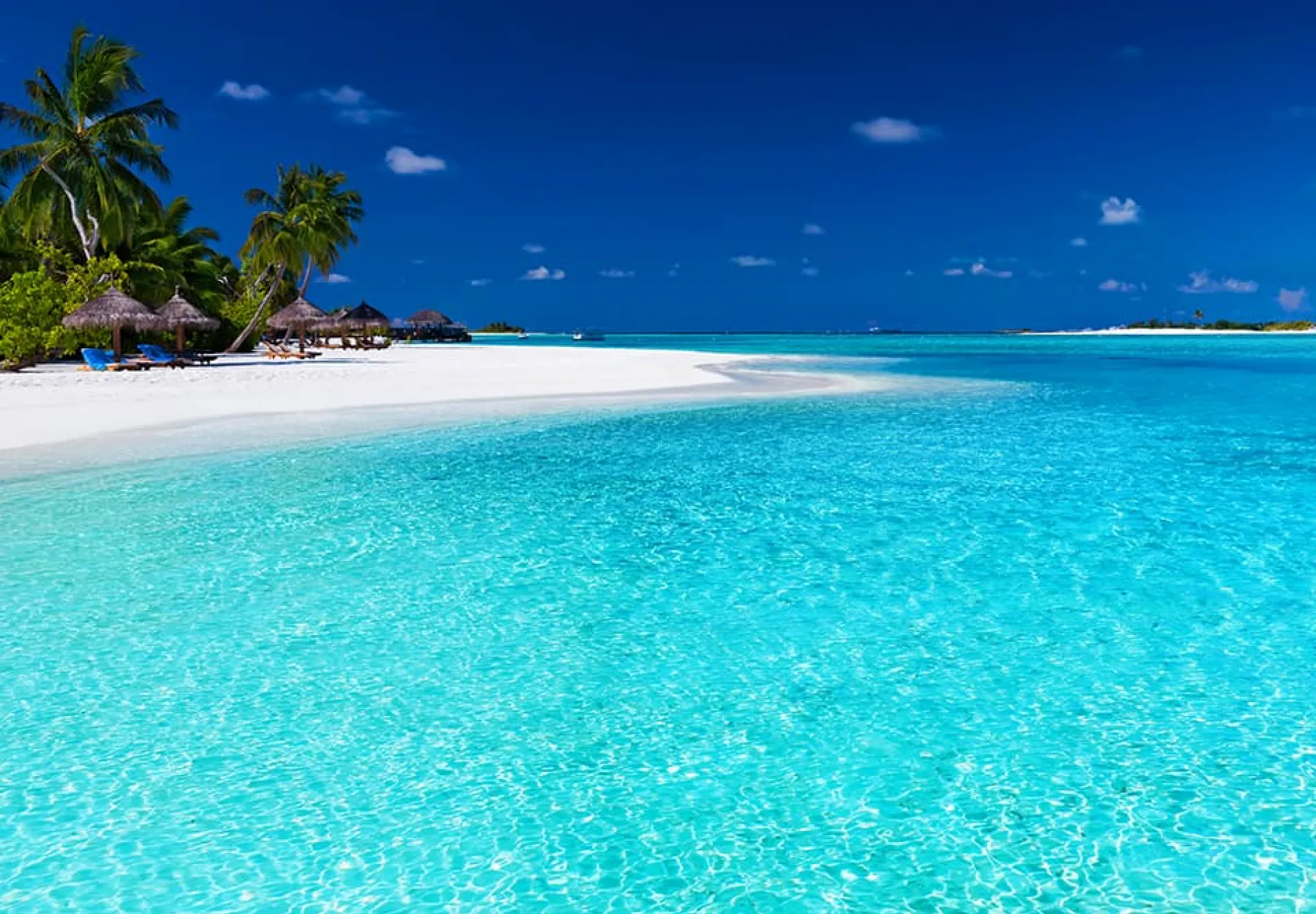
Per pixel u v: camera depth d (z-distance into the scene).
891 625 6.29
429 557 7.82
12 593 6.73
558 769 4.37
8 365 27.42
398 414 17.48
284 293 55.09
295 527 8.72
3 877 3.50
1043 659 5.68
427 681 5.34
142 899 3.38
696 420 17.31
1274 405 20.64
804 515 9.43
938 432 15.73
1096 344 83.88
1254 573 7.44
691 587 7.08
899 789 4.18
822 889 3.46
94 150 32.16
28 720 4.79
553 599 6.79
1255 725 4.79
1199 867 3.57
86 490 10.02
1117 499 10.19
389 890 3.46
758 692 5.21
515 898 3.42
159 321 28.83
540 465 12.22
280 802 4.06
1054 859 3.64
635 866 3.61
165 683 5.26
